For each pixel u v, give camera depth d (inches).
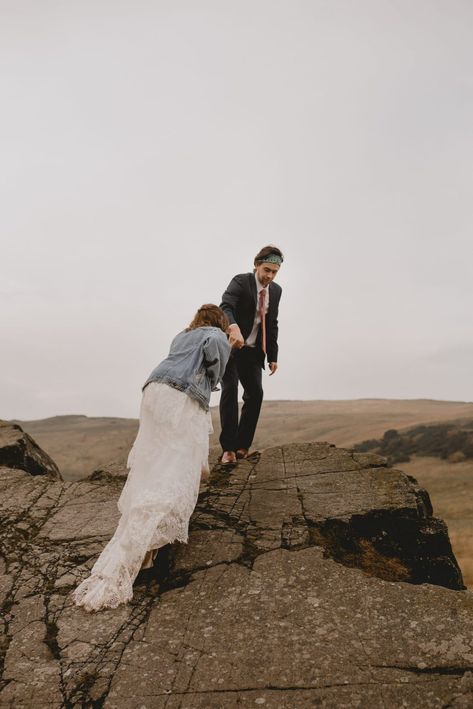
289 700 93.8
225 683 99.1
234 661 104.6
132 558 127.2
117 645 112.3
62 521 174.6
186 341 150.0
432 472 2049.7
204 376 146.0
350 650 105.0
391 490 176.2
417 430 2910.9
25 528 171.0
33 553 155.0
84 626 119.3
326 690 95.3
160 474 134.5
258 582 130.3
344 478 189.8
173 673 102.9
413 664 100.1
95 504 186.7
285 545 147.3
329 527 157.8
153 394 141.2
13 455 248.2
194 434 140.6
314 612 117.8
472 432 2514.8
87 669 105.8
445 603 117.9
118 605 125.1
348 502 169.8
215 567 138.3
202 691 97.7
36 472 261.1
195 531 157.6
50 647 113.4
